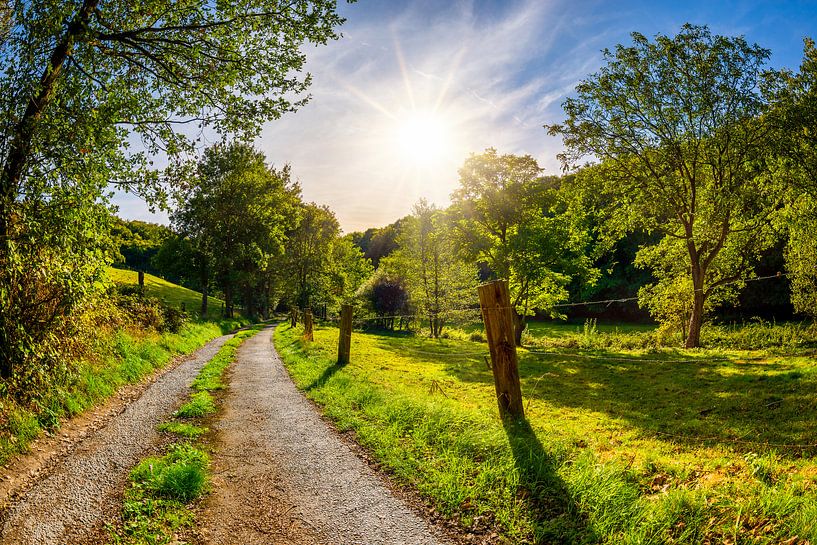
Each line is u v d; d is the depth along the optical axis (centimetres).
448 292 4341
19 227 698
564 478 524
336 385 1152
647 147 2661
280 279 6600
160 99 1111
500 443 632
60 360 784
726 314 4412
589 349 3112
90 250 820
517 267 3397
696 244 2862
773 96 2266
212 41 1062
